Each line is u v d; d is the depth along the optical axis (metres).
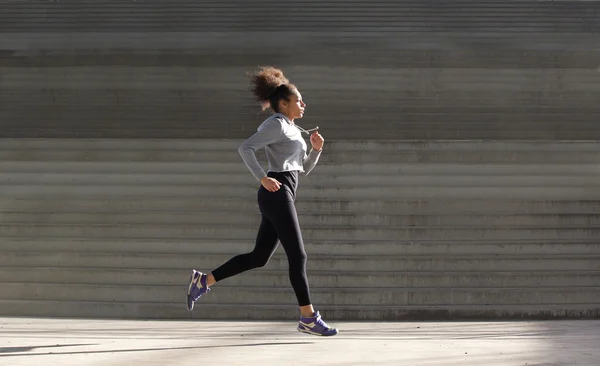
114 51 11.96
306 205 7.45
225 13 14.17
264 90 4.34
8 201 7.56
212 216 7.34
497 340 4.64
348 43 13.19
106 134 10.00
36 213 7.34
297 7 14.23
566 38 13.45
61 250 6.89
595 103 11.05
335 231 7.03
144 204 7.57
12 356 3.92
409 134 9.92
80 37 13.48
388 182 8.02
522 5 14.14
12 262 6.75
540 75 11.52
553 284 6.43
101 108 10.68
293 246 4.22
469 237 7.05
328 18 13.98
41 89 11.27
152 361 3.78
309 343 4.45
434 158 8.49
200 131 9.98
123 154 8.70
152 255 6.71
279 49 11.67
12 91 11.34
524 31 13.67
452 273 6.45
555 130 10.14
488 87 11.51
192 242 6.90
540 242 6.89
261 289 6.27
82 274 6.54
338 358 3.90
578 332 5.07
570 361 3.87
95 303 6.21
